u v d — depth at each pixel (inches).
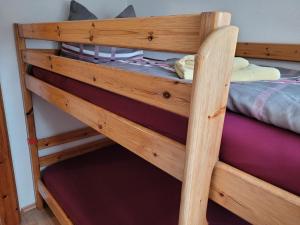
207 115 19.1
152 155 25.5
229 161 21.8
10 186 63.6
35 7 60.6
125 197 53.7
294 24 56.2
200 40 18.3
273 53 58.9
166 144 23.6
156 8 77.0
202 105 18.4
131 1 81.4
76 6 58.6
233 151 21.4
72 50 51.3
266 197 18.6
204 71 17.4
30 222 67.6
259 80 33.4
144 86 24.3
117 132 30.0
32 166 69.2
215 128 20.3
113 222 45.8
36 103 66.9
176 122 23.5
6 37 57.8
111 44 26.7
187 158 19.7
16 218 66.5
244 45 63.7
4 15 56.5
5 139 60.2
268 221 18.8
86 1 69.3
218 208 43.0
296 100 23.5
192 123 18.7
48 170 66.9
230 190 20.9
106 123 31.8
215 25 17.5
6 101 61.4
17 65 60.9
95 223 45.8
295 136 20.7
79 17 56.9
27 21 60.0
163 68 41.4
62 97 41.7
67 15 66.4
